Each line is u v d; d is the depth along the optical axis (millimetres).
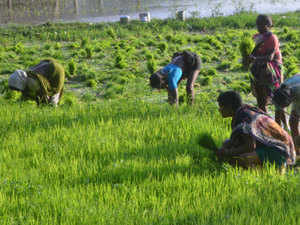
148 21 42000
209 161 9680
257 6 50844
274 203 7773
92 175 8961
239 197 7914
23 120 12875
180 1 54719
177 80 13758
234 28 39344
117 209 7598
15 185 8445
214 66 24531
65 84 21609
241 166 9445
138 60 26594
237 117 9211
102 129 11891
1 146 10750
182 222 7254
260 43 13039
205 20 41125
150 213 7465
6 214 7453
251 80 13430
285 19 40125
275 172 8820
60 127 12352
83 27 39969
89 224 7176
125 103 15047
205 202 7785
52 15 47688
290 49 27281
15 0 55438
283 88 10336
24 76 13938
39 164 9672
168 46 30391
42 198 8031
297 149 10742
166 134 11484
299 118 10594
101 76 22422
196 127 11781
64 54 29078
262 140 9031
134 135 11406
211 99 17500
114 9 50469
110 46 31281
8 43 34156
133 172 9039
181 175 8836
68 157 10164
